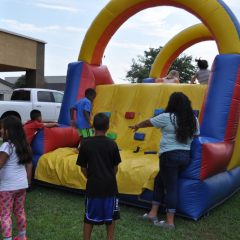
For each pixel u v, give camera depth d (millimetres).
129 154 6746
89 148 3895
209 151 5199
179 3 7027
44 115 15375
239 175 6754
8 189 3979
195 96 7051
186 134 4930
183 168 5223
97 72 8414
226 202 6309
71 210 5516
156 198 5188
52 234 4566
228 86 6199
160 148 5086
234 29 6469
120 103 7809
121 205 5855
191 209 5215
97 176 3830
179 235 4691
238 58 6285
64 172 6363
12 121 4047
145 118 7312
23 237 4176
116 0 7879
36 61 21281
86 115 6918
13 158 4012
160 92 7426
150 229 4871
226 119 6125
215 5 6570
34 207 5637
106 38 8375
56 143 7074
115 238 4523
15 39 19781
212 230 4902
